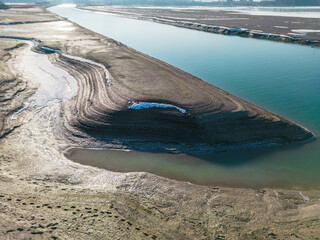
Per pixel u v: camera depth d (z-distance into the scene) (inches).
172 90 1203.2
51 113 1150.3
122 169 842.8
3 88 1336.1
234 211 653.3
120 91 1199.6
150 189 735.7
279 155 900.6
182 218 624.7
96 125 1020.5
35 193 679.7
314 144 952.9
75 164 857.5
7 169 791.1
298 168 840.3
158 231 575.5
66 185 742.5
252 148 931.3
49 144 949.8
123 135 992.2
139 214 626.8
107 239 532.1
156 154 912.9
